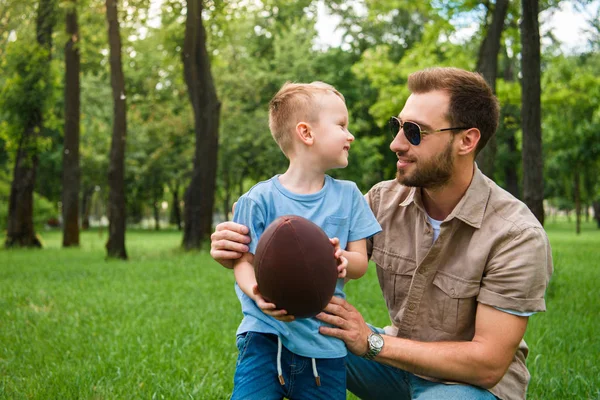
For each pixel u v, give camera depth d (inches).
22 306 324.5
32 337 242.1
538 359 200.2
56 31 868.6
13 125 861.2
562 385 174.1
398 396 129.0
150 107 1305.4
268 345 106.3
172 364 200.1
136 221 2359.7
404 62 804.0
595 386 173.2
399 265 123.5
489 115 113.3
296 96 109.4
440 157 111.8
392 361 110.0
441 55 879.1
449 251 116.2
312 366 105.7
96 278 446.3
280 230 94.0
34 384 179.5
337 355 107.7
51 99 872.9
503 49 643.5
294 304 93.8
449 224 114.4
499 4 409.7
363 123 1261.1
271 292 93.9
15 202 879.1
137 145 1549.0
